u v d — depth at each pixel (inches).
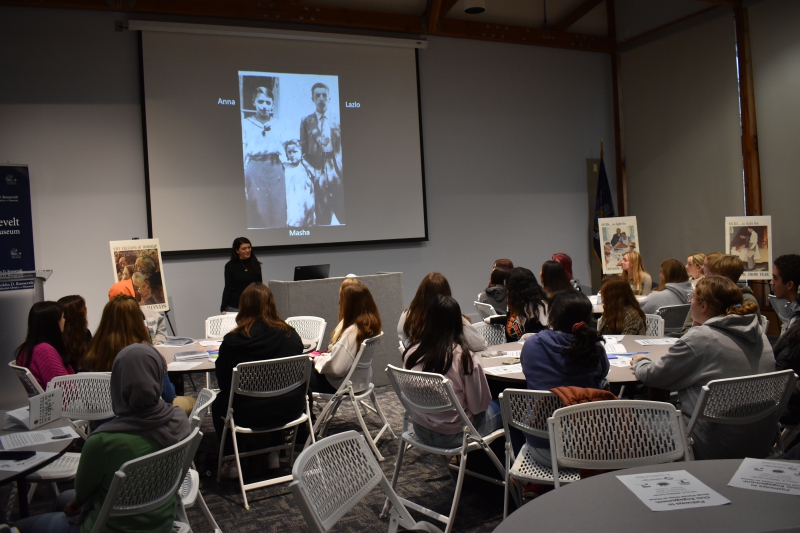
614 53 361.7
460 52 324.5
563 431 82.8
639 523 53.1
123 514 73.9
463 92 325.4
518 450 115.1
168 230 265.4
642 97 351.9
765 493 58.2
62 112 252.2
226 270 251.3
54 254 251.6
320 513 61.4
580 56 357.4
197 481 96.0
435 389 107.2
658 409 79.8
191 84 268.1
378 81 302.5
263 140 281.3
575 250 356.8
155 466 75.2
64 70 252.2
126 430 75.9
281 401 133.3
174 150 265.7
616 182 366.9
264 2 277.6
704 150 319.0
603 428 82.0
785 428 121.0
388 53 304.5
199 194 270.2
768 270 262.8
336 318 223.9
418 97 310.0
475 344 140.9
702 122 318.7
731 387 91.1
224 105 273.9
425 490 130.4
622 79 362.9
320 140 291.7
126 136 261.6
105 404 112.3
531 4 339.6
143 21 257.0
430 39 317.1
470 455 133.1
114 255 241.9
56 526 78.1
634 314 155.8
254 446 140.6
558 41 343.9
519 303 160.7
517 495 110.0
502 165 335.9
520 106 340.2
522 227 341.1
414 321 139.3
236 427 130.3
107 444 74.3
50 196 250.8
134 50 262.4
